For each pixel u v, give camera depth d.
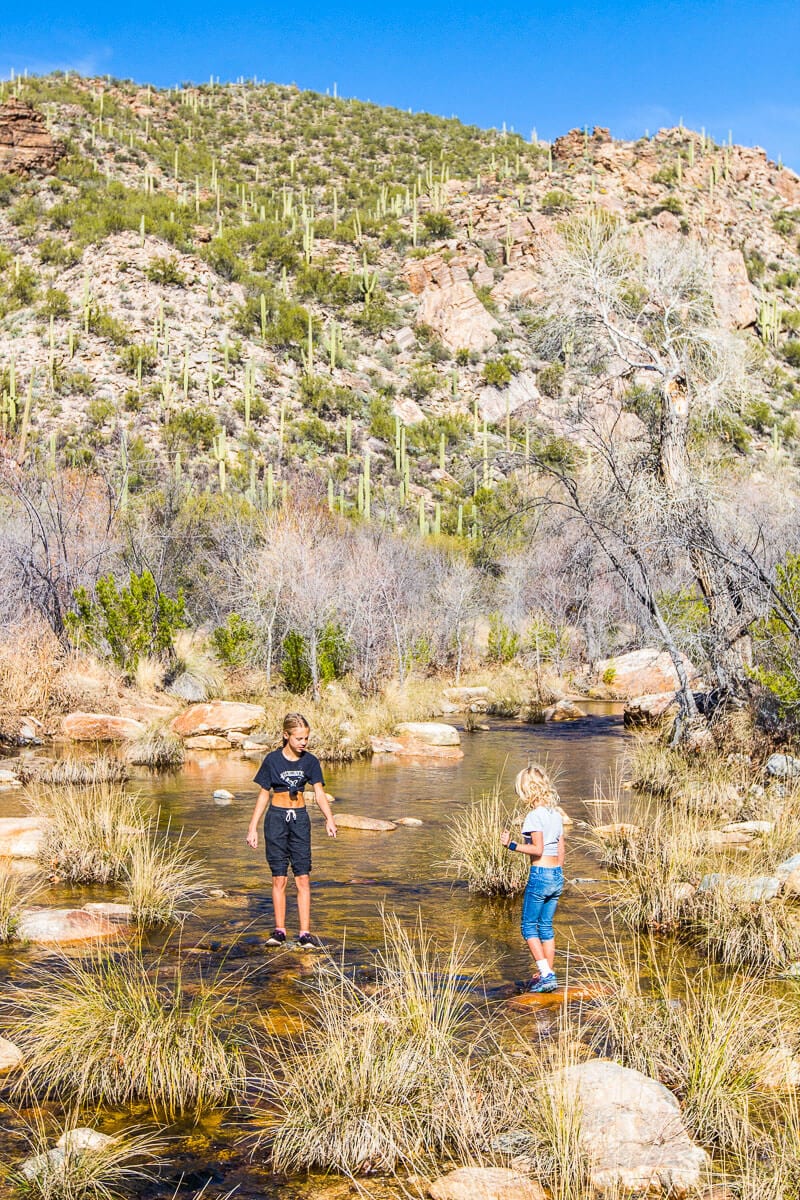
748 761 12.02
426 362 57.50
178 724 17.08
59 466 27.45
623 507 14.12
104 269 56.38
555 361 16.27
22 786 11.83
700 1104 3.99
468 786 13.02
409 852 9.17
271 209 73.50
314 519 26.48
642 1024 4.64
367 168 90.81
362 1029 4.48
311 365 51.66
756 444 33.09
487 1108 4.00
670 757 13.20
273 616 21.78
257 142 95.88
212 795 11.88
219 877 8.12
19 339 49.44
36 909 6.91
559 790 12.65
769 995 5.21
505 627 30.50
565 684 27.33
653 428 14.70
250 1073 4.38
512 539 31.36
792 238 79.19
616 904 7.20
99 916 6.67
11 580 20.14
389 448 47.94
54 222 62.28
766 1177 3.46
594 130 88.00
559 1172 3.55
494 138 101.44
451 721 21.47
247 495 30.11
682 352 14.80
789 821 8.82
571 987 5.50
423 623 28.12
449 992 4.91
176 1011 4.81
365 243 69.25
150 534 25.00
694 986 5.44
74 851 8.04
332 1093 3.98
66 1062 4.39
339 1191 3.55
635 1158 3.62
